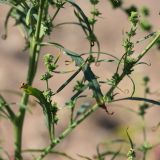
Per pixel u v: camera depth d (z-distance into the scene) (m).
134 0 13.89
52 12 11.77
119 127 10.81
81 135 11.05
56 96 11.41
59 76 11.77
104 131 11.02
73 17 13.44
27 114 10.88
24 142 10.85
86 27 4.27
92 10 4.29
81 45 13.14
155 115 10.90
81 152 10.78
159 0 13.91
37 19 4.27
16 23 4.75
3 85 11.91
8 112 4.79
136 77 10.62
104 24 13.64
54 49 12.20
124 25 13.64
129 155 3.94
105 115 11.21
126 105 10.77
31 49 4.53
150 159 8.34
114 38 13.32
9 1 4.45
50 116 4.14
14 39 12.80
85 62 4.04
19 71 12.41
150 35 4.10
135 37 11.85
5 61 12.52
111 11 13.85
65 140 10.87
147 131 9.30
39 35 4.40
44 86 11.73
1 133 7.82
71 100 4.27
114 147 8.57
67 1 4.12
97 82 4.01
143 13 4.81
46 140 10.93
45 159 9.75
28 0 4.34
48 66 3.96
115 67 12.13
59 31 13.22
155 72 11.88
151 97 9.21
